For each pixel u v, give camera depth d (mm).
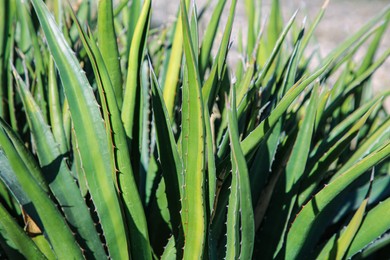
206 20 3639
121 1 1901
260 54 1883
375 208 1310
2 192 1341
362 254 1438
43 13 1104
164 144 1233
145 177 1490
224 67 1350
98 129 1137
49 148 1240
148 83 1521
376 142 1502
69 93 1123
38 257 1148
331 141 1486
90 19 2115
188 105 1012
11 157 1043
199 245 1117
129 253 1219
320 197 1278
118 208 1168
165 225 1362
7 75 1694
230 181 1304
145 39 1210
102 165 1147
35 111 1227
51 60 1440
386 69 4391
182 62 1557
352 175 1210
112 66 1280
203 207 1076
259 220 1504
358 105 1930
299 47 1465
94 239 1269
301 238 1366
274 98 1480
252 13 1890
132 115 1278
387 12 1896
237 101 1392
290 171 1437
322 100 1494
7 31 1683
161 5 4801
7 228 1103
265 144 1424
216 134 1662
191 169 1052
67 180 1242
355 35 1690
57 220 1127
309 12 5734
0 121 1096
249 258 1173
